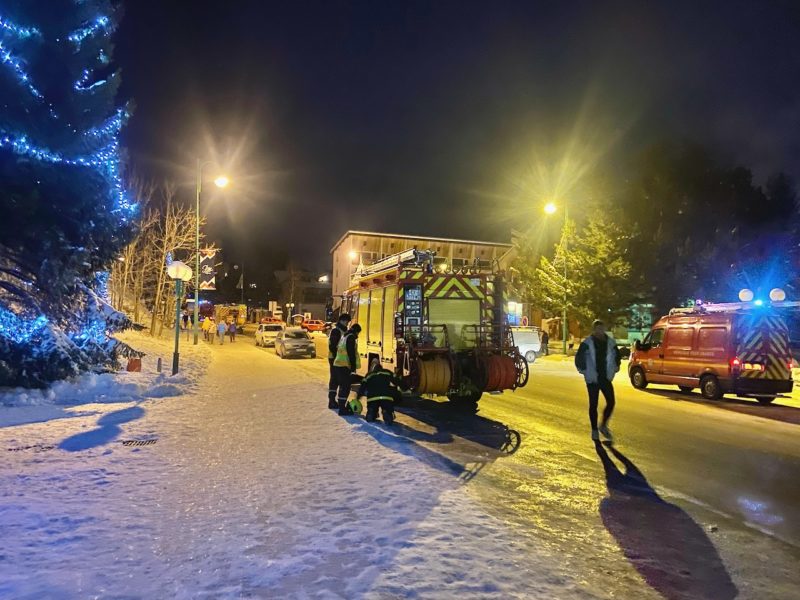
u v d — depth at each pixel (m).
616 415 11.78
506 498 6.00
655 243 28.80
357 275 15.59
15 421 9.50
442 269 12.50
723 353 13.86
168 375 16.61
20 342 12.00
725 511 5.86
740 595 3.99
